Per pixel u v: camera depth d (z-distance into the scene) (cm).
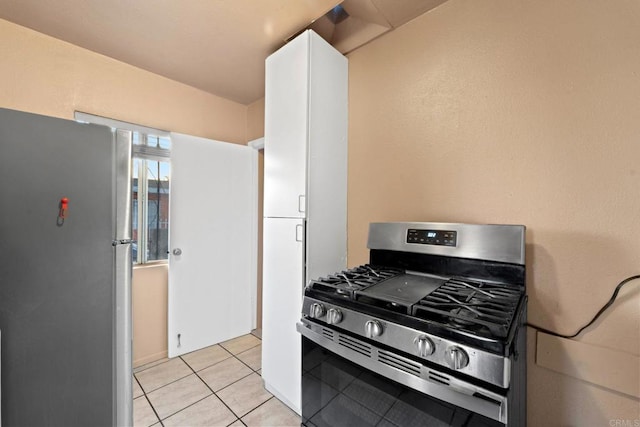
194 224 251
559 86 117
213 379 208
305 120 168
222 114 280
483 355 78
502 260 121
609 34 107
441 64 152
